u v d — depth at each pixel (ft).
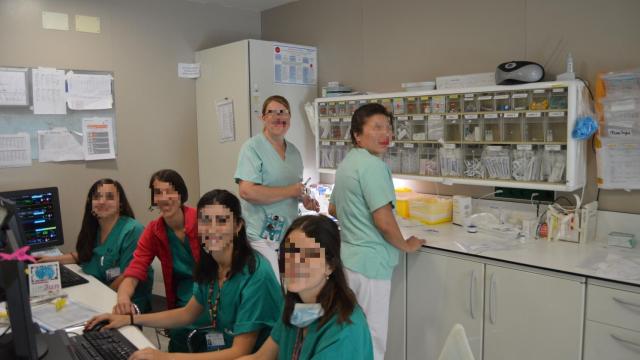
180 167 13.74
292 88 13.20
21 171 11.23
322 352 4.37
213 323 6.40
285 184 9.78
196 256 7.97
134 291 8.00
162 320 6.59
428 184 11.48
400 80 11.78
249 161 9.46
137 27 12.74
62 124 11.72
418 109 10.27
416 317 9.18
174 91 13.48
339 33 13.03
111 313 6.61
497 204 10.10
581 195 9.02
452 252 8.56
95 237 8.91
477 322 8.36
